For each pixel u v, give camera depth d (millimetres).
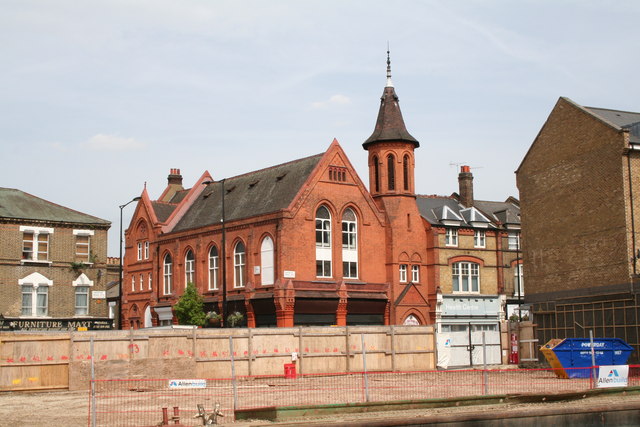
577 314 45344
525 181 51250
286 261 56438
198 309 61188
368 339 42344
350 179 61375
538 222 49812
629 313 41719
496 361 48531
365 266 61438
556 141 48594
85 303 55969
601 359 36531
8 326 52250
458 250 67062
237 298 59844
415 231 64938
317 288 57719
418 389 31672
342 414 23375
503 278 69375
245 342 38500
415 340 43844
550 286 48375
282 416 22484
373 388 32469
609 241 43938
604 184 44531
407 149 65125
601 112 48469
